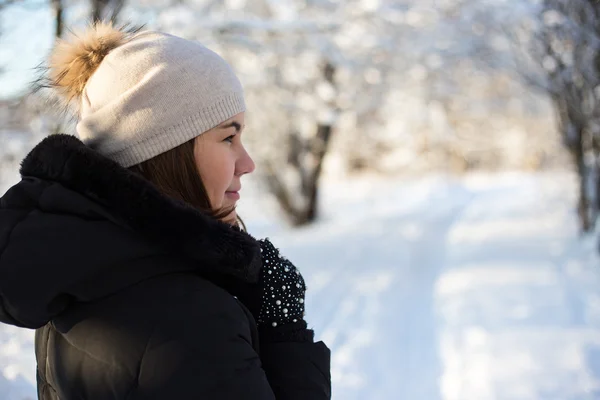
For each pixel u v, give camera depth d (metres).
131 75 0.96
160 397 0.79
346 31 8.47
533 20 7.50
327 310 6.20
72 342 0.85
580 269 6.97
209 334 0.82
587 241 8.50
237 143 1.08
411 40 9.08
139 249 0.83
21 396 3.00
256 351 0.92
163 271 0.85
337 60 8.49
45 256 0.80
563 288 6.12
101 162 0.84
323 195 20.50
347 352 4.88
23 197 0.87
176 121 0.95
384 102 11.43
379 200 19.50
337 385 4.21
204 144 1.00
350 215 15.68
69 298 0.85
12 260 0.80
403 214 15.79
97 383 0.83
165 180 0.97
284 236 11.83
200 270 0.89
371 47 8.76
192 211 0.85
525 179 27.50
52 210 0.84
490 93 12.29
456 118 15.56
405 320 5.73
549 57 7.64
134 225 0.82
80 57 1.05
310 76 9.32
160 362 0.80
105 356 0.82
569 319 5.05
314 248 10.20
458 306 5.92
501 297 6.04
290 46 8.07
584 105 7.29
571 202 11.52
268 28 6.99
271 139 11.18
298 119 10.22
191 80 0.96
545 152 15.51
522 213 14.15
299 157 13.12
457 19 8.88
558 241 9.21
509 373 3.99
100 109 0.95
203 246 0.84
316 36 8.12
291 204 13.18
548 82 7.99
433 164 27.55
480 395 3.72
